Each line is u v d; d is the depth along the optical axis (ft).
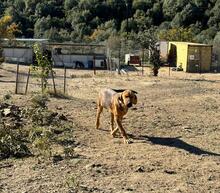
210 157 34.27
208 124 46.78
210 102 63.62
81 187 26.63
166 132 42.19
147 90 79.41
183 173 30.07
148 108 54.60
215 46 171.32
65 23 295.69
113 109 38.45
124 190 26.40
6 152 32.73
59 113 47.42
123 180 28.14
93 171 29.60
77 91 75.20
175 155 34.35
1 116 42.63
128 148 35.73
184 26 270.05
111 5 296.71
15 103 50.85
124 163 31.63
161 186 27.35
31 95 57.16
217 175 29.91
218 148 37.22
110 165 31.01
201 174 30.01
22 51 184.34
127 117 47.62
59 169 29.89
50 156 32.32
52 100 56.44
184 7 275.80
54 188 26.40
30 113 43.06
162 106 57.11
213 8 268.82
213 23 265.34
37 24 290.76
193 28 263.70
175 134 41.57
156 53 126.00
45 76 63.52
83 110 50.39
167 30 248.93
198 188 27.27
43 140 35.01
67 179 27.61
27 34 291.38
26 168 29.99
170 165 31.71
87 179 28.09
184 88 85.05
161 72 149.28
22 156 32.50
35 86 78.18
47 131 37.04
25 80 92.22
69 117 45.88
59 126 40.86
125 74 129.08
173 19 274.98
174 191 26.55
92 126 42.78
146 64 176.55
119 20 293.84
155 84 92.84
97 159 32.30
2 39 200.13
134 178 28.60
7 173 29.04
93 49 200.23
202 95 73.05
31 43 203.62
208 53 162.61
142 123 45.11
